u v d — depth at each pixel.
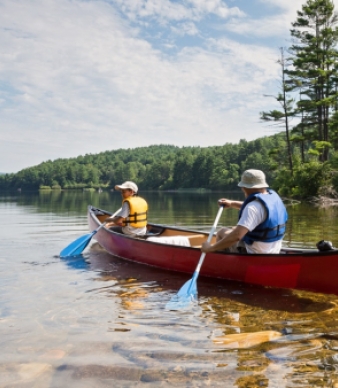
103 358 2.62
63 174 128.88
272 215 4.30
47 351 2.74
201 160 95.75
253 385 2.25
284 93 35.22
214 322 3.32
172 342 2.88
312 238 8.20
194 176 96.69
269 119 35.97
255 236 4.43
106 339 2.95
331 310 3.62
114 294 4.24
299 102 34.41
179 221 12.36
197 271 4.48
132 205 6.59
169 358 2.61
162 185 108.62
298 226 10.54
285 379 2.32
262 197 4.28
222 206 5.30
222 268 4.89
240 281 4.75
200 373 2.40
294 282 4.30
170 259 5.48
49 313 3.57
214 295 4.20
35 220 12.50
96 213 9.35
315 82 34.22
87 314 3.54
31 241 8.00
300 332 3.04
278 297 4.10
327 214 15.00
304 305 3.80
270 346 2.78
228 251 4.94
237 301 3.97
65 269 5.51
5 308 3.71
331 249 3.98
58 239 8.26
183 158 103.44
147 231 7.65
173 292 4.34
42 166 145.25
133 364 2.53
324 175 31.17
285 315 3.49
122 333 3.07
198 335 3.01
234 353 2.67
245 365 2.49
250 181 4.36
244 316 3.48
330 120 35.03
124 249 6.30
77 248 6.57
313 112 35.50
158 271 5.44
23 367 2.50
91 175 130.25
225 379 2.32
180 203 25.97
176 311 3.63
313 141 34.25
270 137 93.00
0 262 5.95
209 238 4.69
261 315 3.50
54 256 6.45
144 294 4.25
